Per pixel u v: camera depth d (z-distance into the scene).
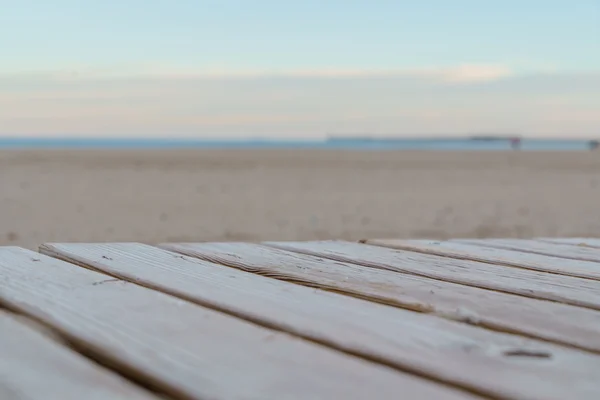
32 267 1.48
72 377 0.77
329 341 0.96
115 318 1.04
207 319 1.04
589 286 1.47
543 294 1.38
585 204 11.37
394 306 1.24
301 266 1.63
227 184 14.56
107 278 1.36
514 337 1.00
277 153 36.59
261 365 0.83
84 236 7.00
